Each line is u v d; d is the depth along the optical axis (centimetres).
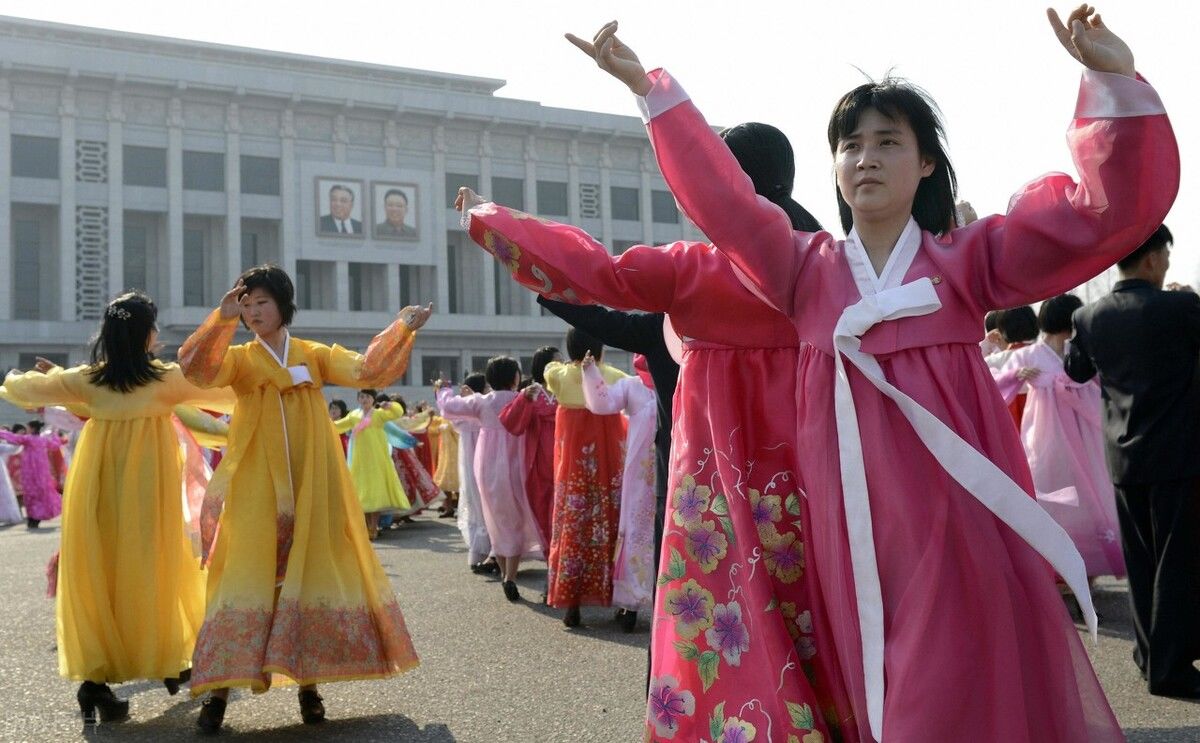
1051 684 233
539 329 6166
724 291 284
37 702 488
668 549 289
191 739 423
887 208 259
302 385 461
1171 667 441
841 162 263
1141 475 452
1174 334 453
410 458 1442
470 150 6206
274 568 437
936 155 267
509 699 467
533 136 6334
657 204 6700
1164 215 236
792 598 272
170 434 506
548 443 780
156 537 484
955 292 254
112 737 429
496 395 787
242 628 422
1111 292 482
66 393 500
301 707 443
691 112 267
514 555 762
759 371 285
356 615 440
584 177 6475
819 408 257
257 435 451
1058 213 247
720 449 281
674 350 356
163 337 5447
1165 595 444
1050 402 641
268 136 5759
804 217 355
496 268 6556
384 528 1398
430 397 5719
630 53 270
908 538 238
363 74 6288
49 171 5384
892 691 228
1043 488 636
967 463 236
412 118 6031
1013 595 235
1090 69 234
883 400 248
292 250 5691
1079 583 236
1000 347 723
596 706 449
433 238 6019
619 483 672
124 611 472
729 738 267
